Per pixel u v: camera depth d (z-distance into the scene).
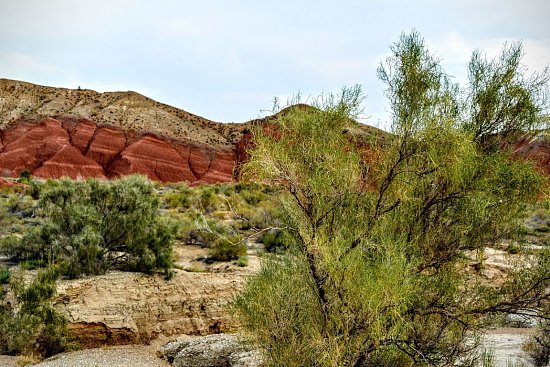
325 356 6.62
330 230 7.30
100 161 92.06
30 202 34.25
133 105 110.69
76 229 19.91
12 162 86.12
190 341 15.43
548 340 10.48
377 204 7.27
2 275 18.08
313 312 7.36
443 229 7.35
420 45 7.20
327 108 7.13
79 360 14.52
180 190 49.09
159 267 19.02
